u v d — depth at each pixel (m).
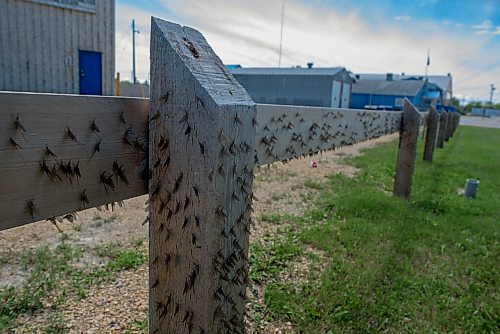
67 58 8.30
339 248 2.89
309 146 2.13
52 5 7.85
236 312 1.14
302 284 2.33
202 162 0.92
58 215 0.80
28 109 0.72
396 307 2.13
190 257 0.99
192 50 0.97
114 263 2.41
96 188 0.87
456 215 3.98
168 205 0.99
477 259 2.85
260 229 3.26
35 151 0.74
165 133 0.95
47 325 1.77
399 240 3.11
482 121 37.12
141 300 2.03
